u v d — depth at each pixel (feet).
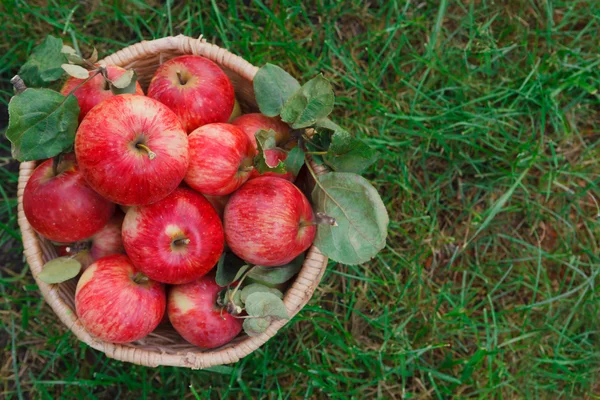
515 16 3.27
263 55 3.11
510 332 3.18
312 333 3.08
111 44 3.12
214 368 2.93
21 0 3.03
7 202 2.99
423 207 3.16
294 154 2.49
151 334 2.58
